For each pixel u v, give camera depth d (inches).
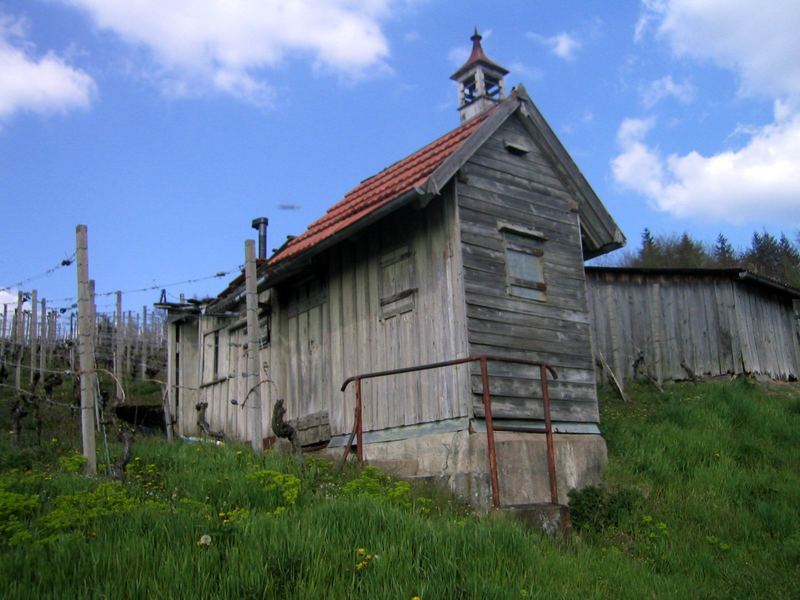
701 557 345.7
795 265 2378.2
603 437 496.7
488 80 613.9
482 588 229.3
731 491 435.8
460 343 423.8
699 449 493.4
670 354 784.9
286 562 227.0
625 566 315.0
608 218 530.0
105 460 408.5
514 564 262.7
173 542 239.1
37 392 711.1
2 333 953.5
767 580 320.5
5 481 321.4
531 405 444.5
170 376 724.7
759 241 2586.1
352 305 509.4
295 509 295.0
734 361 813.2
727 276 840.9
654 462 466.9
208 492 325.4
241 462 402.3
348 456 477.4
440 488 389.7
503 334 442.6
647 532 381.7
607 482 446.3
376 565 233.9
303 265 517.0
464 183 451.2
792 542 358.9
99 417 594.6
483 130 454.3
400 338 464.8
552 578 263.6
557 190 514.6
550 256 492.4
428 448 427.2
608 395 693.3
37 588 200.4
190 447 469.1
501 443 406.0
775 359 883.4
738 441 518.6
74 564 217.3
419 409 441.7
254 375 467.8
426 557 248.1
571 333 487.5
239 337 653.9
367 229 506.6
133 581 207.6
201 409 602.5
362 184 624.7
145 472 382.0
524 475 410.6
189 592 203.3
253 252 486.9
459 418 415.2
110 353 1045.8
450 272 438.6
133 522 254.2
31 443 500.4
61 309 998.4
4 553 226.8
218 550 234.2
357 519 268.7
